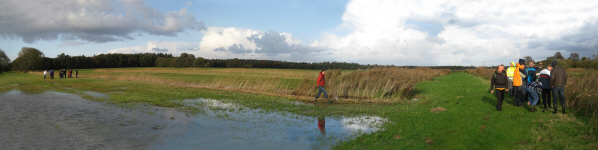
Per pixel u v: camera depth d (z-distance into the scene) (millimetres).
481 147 5395
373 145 5941
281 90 17672
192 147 6066
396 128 7352
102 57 117875
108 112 10188
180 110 10664
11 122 8484
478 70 36469
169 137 6879
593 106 6844
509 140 5578
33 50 101688
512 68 10672
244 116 9508
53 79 37250
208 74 41969
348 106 11641
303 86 16625
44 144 6215
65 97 15234
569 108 7832
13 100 14055
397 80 15836
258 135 7066
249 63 99312
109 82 28672
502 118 7230
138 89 19453
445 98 12562
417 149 5535
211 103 12469
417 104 11414
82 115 9633
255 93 16672
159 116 9461
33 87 22906
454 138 6055
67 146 6078
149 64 128875
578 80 10266
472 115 8008
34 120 8781
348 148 5812
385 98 13844
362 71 18578
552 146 5070
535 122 6566
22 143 6277
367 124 8086
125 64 122938
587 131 5535
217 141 6531
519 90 8625
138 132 7355
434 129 6895
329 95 15148
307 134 7129
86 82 28984
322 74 13250
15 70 99625
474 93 13383
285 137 6871
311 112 10109
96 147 6016
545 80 7723
